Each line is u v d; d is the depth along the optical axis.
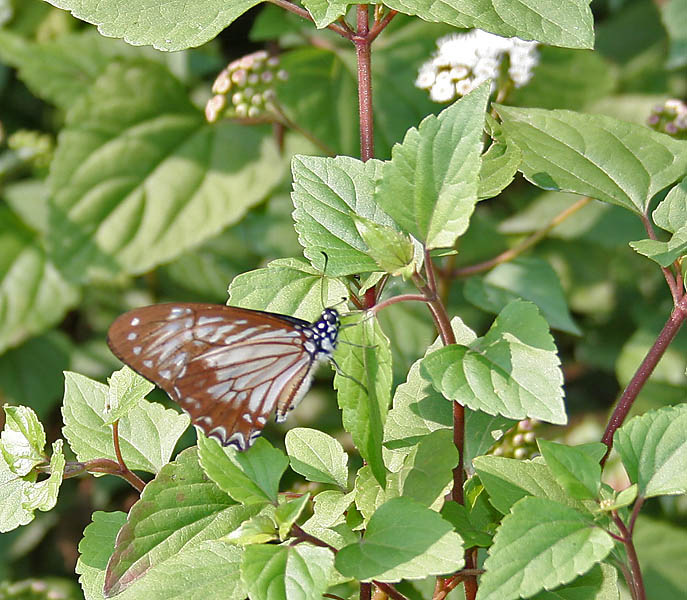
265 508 0.85
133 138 1.25
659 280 1.29
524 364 0.83
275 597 0.81
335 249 0.85
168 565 0.83
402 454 0.87
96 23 0.87
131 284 1.41
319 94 1.24
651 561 1.02
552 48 1.29
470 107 0.83
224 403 0.85
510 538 0.81
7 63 1.44
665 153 0.91
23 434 0.87
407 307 1.14
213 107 1.05
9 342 1.33
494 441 0.88
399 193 0.83
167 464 0.85
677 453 0.83
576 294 1.31
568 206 1.29
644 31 1.42
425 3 0.85
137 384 0.87
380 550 0.82
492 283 1.05
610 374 1.33
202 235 1.22
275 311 0.86
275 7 1.23
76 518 1.35
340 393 0.84
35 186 1.46
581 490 0.83
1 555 1.30
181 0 0.87
